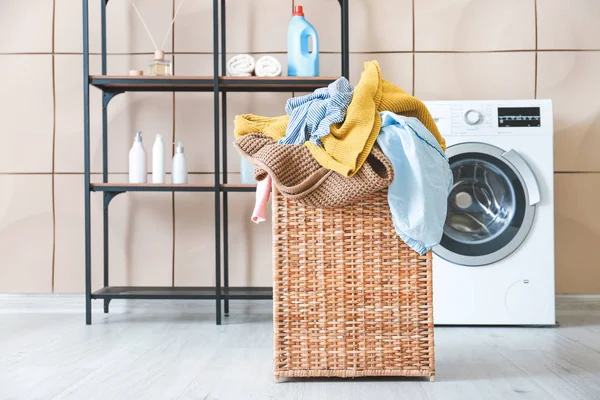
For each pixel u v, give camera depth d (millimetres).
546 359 2084
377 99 1850
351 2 3121
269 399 1632
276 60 2852
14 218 3117
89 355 2143
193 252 3115
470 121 2643
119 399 1632
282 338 1806
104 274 3027
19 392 1694
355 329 1804
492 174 2686
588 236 3094
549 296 2637
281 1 3123
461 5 3111
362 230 1797
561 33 3104
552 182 2652
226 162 3082
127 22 3125
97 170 3135
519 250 2643
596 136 3098
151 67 2881
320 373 1798
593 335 2494
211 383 1787
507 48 3107
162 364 2014
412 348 1808
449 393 1688
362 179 1723
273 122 1965
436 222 1779
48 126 3123
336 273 1799
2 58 3121
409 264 1806
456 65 3115
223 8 3047
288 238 1805
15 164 3121
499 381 1809
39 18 3123
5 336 2482
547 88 3105
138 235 3115
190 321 2846
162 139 2961
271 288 2943
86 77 2719
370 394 1679
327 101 1804
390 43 3123
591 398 1640
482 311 2641
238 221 3113
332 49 3119
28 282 3115
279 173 1768
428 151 1796
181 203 3121
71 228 3119
